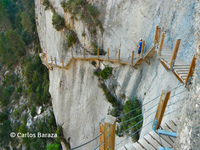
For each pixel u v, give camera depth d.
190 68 4.73
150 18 10.39
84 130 16.42
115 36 12.81
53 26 17.06
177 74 5.87
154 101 8.47
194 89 3.16
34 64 27.17
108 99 13.45
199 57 3.43
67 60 16.02
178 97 6.19
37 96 24.22
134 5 11.30
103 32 13.50
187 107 3.24
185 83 5.07
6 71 32.56
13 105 29.19
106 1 12.84
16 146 25.75
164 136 4.70
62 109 18.12
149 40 10.41
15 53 30.64
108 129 3.27
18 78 30.83
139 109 10.63
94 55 13.98
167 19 8.98
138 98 11.18
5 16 33.66
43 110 23.98
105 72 13.26
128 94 12.10
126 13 11.82
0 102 30.08
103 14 13.15
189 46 6.88
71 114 17.31
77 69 15.70
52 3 17.86
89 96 15.33
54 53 19.03
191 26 6.98
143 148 4.46
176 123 5.28
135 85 11.49
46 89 22.98
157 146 4.50
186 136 2.91
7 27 34.66
